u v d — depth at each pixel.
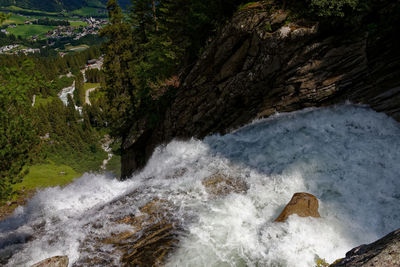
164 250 7.00
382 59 11.50
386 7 10.97
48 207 10.95
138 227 8.31
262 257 6.29
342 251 6.12
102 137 122.69
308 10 11.97
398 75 11.02
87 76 192.25
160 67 24.20
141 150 25.47
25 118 9.09
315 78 12.34
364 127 10.74
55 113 113.38
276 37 12.27
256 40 13.12
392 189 7.70
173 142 19.44
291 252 6.20
